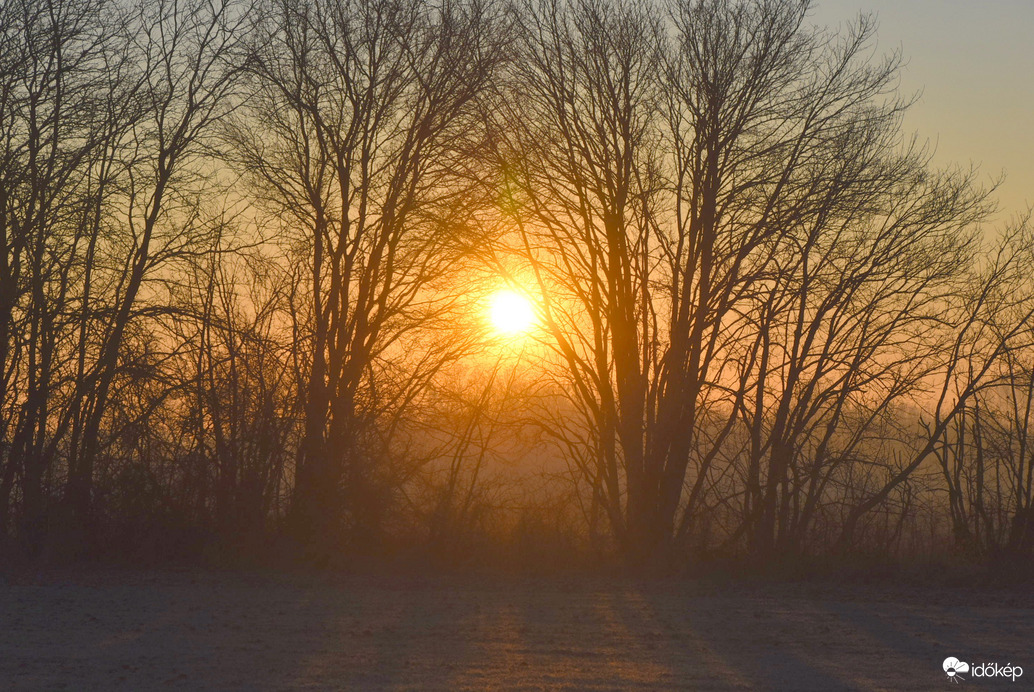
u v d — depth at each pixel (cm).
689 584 1983
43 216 2192
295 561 2170
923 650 1298
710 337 2406
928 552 2358
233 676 1092
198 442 2273
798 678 1121
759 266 2388
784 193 2359
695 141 2380
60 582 1870
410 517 2375
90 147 2239
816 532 2391
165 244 2325
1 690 1021
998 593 1897
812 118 2375
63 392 2223
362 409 2409
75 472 2202
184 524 2214
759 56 2373
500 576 2072
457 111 2400
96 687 1035
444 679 1090
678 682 1095
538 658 1213
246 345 2291
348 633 1362
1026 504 2328
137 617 1472
